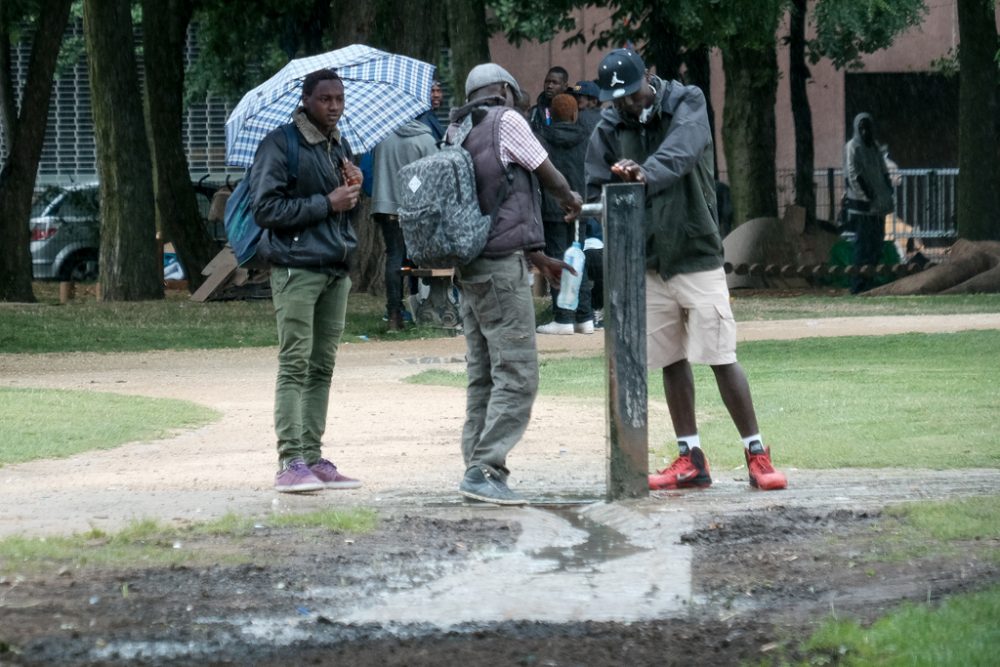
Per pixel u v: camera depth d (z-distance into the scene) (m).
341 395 28.73
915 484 17.09
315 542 14.33
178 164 69.50
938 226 78.38
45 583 12.59
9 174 59.75
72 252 83.25
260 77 85.38
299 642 10.89
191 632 11.12
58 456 21.12
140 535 14.61
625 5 64.31
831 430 22.14
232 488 18.20
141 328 45.78
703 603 11.85
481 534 14.80
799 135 80.06
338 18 55.44
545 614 11.68
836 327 41.81
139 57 93.19
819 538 13.82
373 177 42.38
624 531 14.88
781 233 68.19
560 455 20.98
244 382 31.81
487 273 16.78
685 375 18.12
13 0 74.00
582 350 37.00
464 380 31.33
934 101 99.56
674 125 17.41
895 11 73.50
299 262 18.02
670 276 17.72
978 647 9.29
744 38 60.16
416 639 10.95
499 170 16.62
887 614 10.55
